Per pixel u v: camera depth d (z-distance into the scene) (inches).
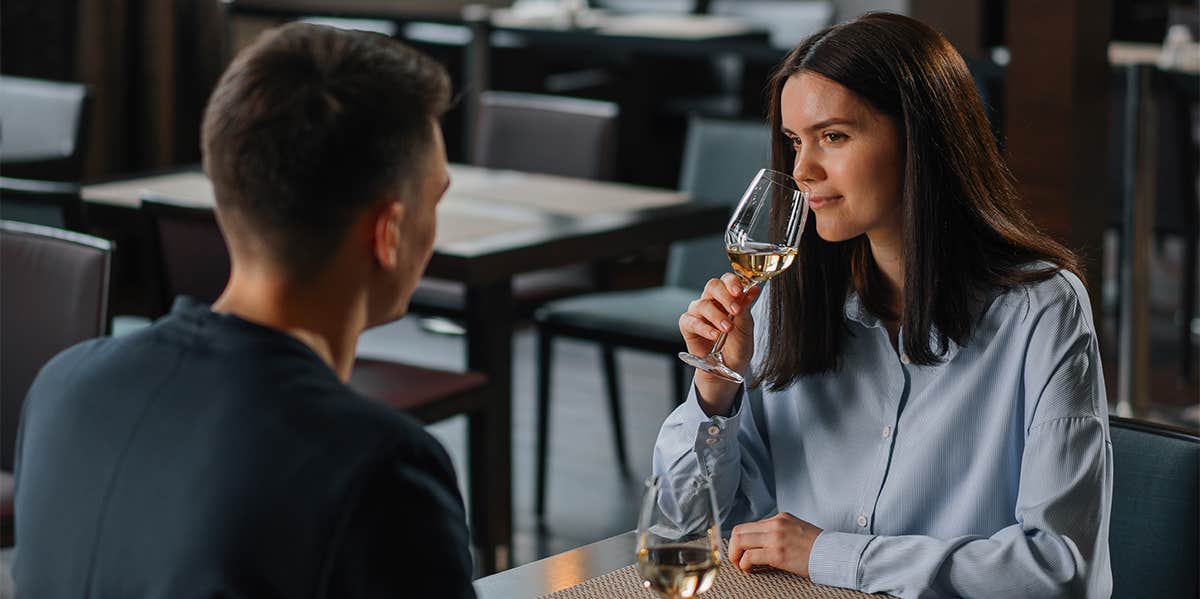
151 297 124.3
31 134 166.9
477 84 229.0
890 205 60.8
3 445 101.5
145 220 122.3
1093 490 57.6
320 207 40.4
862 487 63.4
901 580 56.4
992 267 60.4
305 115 39.9
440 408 119.6
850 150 59.7
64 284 99.3
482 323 122.6
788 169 64.4
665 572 49.8
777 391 65.1
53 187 113.5
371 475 38.6
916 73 58.7
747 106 249.0
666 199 141.2
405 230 42.6
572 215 131.5
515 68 245.4
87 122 164.4
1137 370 162.4
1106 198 143.6
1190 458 62.9
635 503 147.3
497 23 228.5
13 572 43.5
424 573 38.8
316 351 42.2
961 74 60.2
